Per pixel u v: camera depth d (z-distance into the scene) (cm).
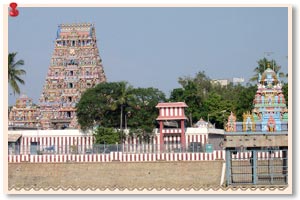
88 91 17538
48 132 16962
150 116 16975
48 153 14612
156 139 16875
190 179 13800
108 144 15438
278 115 13450
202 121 17362
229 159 12462
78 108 17250
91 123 17188
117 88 17312
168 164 14000
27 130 17050
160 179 13912
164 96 17612
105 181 14112
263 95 13600
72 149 14775
